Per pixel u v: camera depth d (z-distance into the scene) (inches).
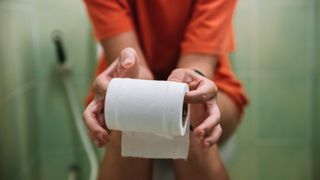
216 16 31.9
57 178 55.9
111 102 19.8
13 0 44.6
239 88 37.7
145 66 31.9
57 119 54.7
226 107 33.2
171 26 35.9
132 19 35.4
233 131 35.5
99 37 33.1
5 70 40.8
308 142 56.2
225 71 36.8
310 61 53.9
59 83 53.7
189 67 30.5
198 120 23.4
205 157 28.0
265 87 54.7
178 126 19.4
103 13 32.4
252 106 55.2
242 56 53.7
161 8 34.9
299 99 55.0
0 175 38.7
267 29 52.9
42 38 52.8
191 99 20.7
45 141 55.3
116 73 24.1
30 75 50.8
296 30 53.1
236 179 56.5
